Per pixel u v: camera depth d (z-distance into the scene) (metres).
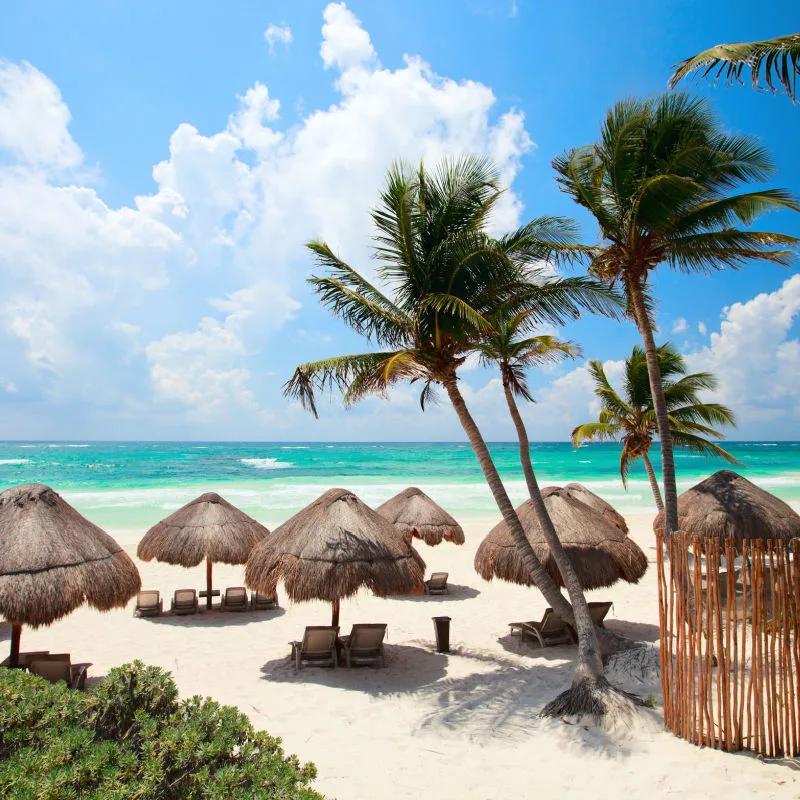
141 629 10.46
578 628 7.24
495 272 8.15
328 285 8.54
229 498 30.88
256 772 3.21
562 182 9.37
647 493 36.66
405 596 13.20
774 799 4.63
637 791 4.89
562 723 6.22
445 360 8.28
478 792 4.98
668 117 8.69
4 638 9.89
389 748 5.86
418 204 8.34
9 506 7.19
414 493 14.66
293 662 8.71
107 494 31.66
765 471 55.25
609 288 8.05
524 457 8.41
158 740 3.46
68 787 3.01
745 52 5.78
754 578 5.41
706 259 9.29
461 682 7.85
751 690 5.37
